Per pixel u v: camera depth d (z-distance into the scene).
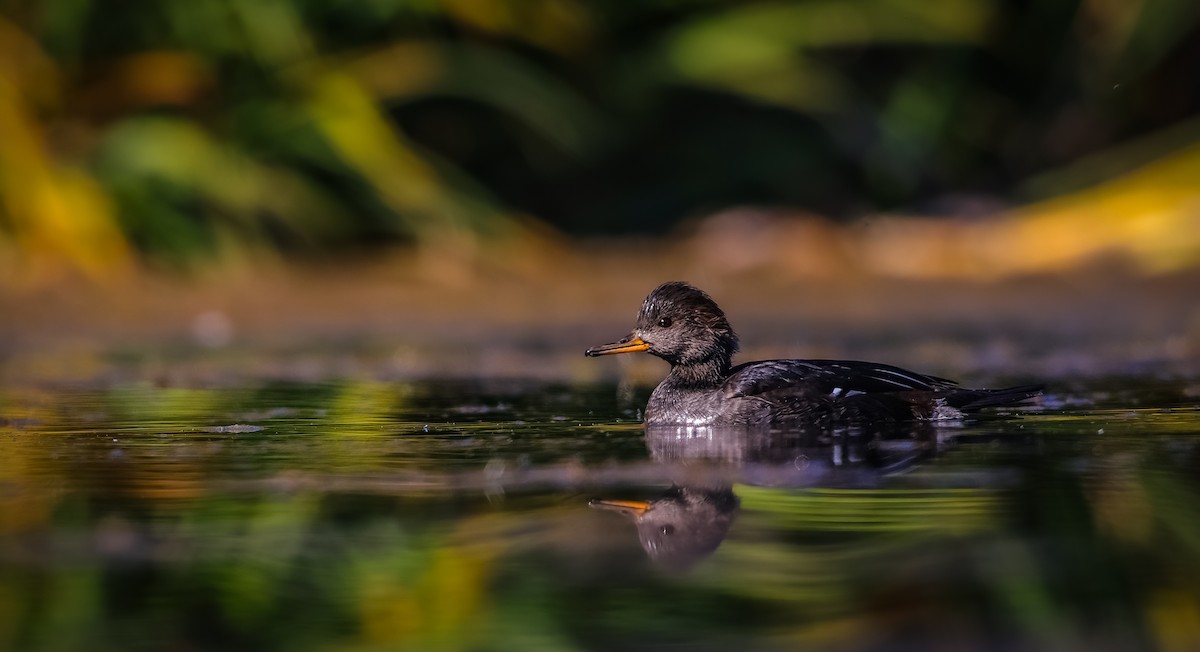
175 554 5.99
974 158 22.27
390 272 18.88
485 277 18.73
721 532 6.24
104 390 11.53
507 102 19.81
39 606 5.33
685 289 10.05
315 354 14.12
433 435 9.08
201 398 10.99
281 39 19.08
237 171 18.62
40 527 6.41
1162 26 20.98
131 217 18.20
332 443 8.71
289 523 6.48
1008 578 5.54
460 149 21.12
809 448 8.44
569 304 17.56
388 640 5.02
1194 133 20.89
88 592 5.50
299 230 19.22
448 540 6.16
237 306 17.22
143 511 6.72
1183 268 18.17
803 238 19.62
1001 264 19.06
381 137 19.22
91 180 18.20
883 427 9.30
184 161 18.28
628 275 18.95
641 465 7.87
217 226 18.52
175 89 18.88
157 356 13.96
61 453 8.34
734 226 19.92
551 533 6.27
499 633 5.07
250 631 5.10
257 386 11.80
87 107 18.92
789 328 15.77
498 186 21.30
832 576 5.58
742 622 5.10
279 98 19.31
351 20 19.94
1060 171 21.45
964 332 15.17
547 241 20.12
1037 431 8.97
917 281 18.73
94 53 19.12
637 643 4.91
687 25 21.27
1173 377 11.61
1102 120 21.91
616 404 10.72
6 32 18.53
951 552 5.83
